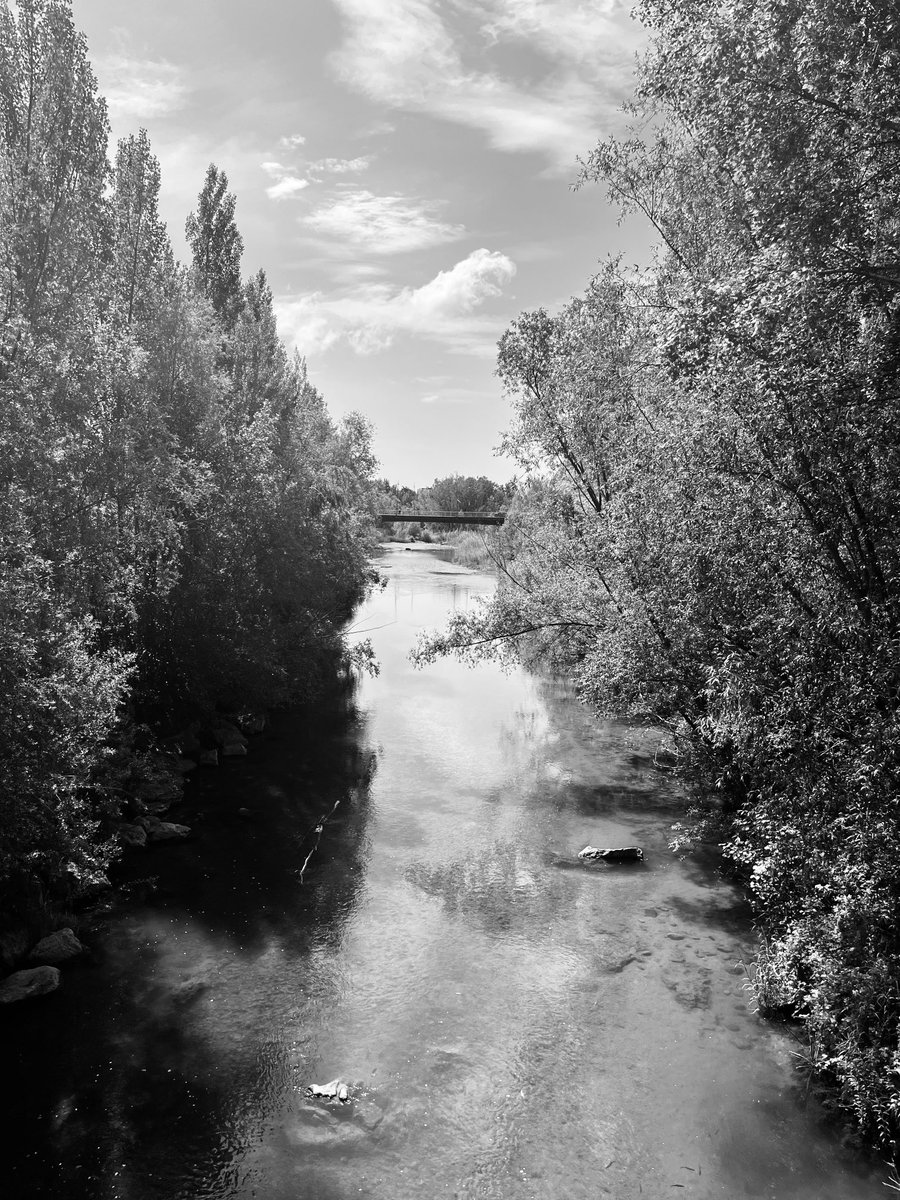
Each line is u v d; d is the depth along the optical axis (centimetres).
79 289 1602
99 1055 998
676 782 1983
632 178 1655
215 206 3681
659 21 1088
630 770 2130
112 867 1518
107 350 1530
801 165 863
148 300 2067
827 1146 851
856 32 790
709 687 1327
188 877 1492
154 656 2047
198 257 3684
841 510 1002
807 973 1043
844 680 972
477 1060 992
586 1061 987
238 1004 1107
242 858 1577
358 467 4919
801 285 809
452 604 5644
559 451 2211
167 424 2031
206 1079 959
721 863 1557
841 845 970
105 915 1349
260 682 2383
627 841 1666
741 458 1133
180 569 2056
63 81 1633
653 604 1495
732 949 1241
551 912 1369
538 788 1988
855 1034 903
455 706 2853
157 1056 999
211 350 2242
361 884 1474
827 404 933
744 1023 1058
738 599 1232
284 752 2269
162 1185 805
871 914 898
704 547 1245
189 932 1298
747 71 880
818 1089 934
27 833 1166
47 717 1183
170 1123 889
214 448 2180
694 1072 965
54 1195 790
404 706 2852
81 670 1292
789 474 1042
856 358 902
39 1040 1026
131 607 1605
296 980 1166
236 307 3722
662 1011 1085
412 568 8631
